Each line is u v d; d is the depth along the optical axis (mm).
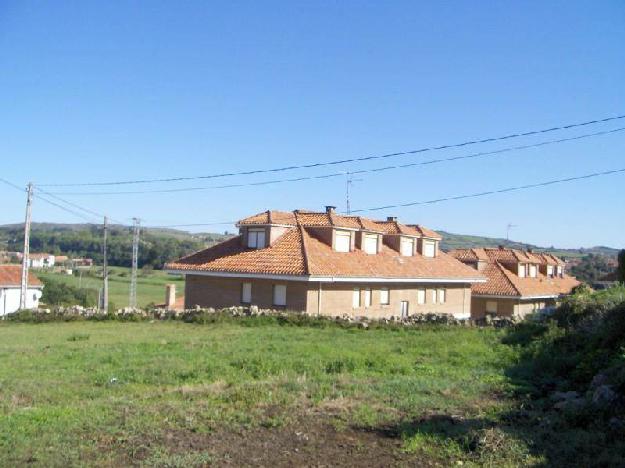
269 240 36625
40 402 11227
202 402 10805
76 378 13539
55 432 8891
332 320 25875
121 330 24703
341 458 8008
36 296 61531
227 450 8180
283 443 8570
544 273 60656
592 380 12438
